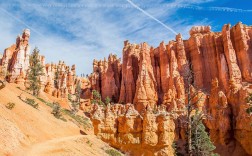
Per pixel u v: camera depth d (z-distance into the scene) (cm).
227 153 6475
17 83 8669
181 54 10112
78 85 11106
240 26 9162
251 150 6112
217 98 7250
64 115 6619
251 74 8444
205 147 4575
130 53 11469
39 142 3034
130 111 5831
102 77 12762
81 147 3338
